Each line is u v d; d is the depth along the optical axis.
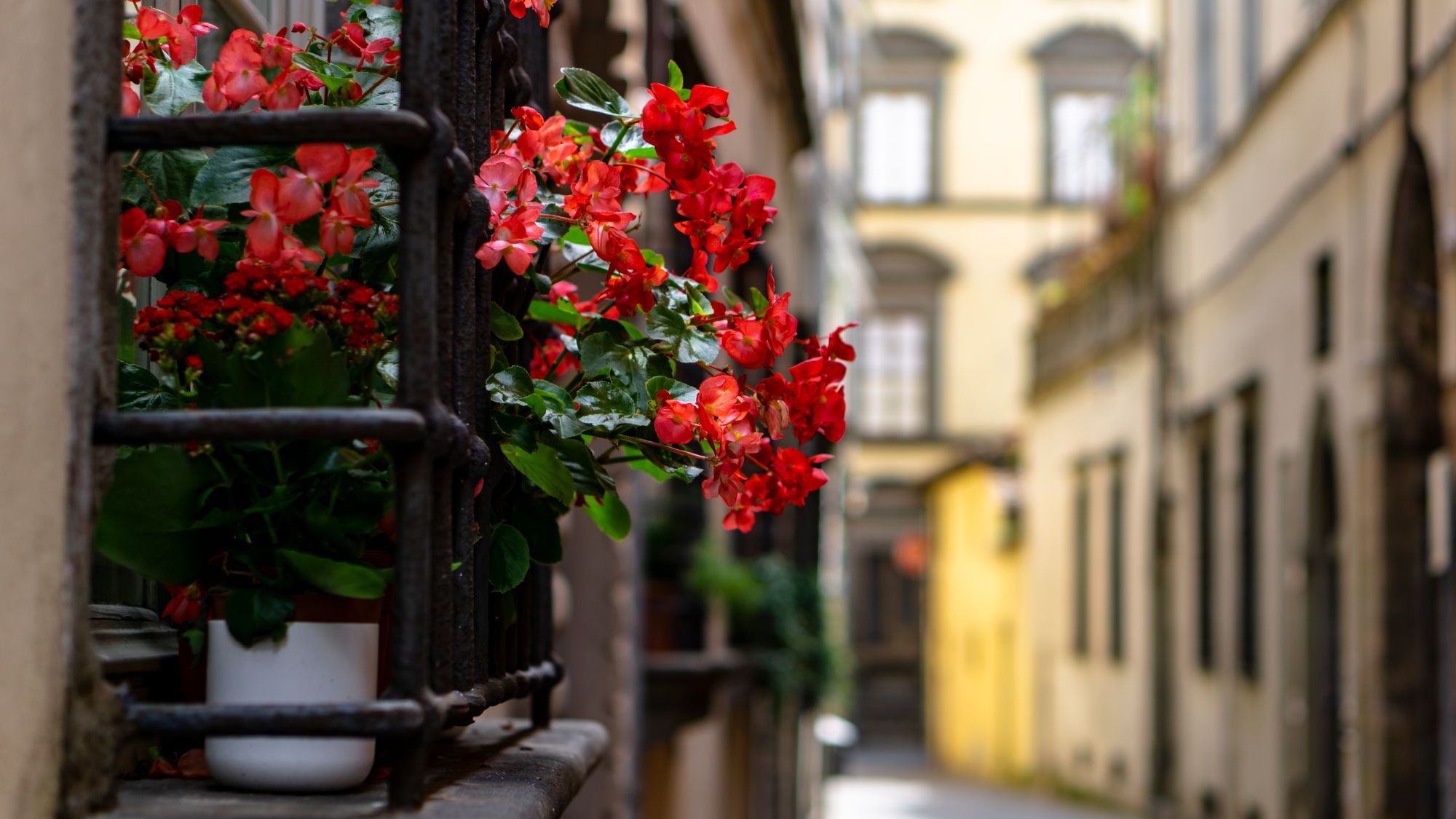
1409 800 10.90
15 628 1.78
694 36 9.72
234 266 2.29
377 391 2.25
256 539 2.09
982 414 36.03
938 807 26.48
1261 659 15.17
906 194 36.22
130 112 2.32
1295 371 13.91
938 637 38.09
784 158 16.70
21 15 1.78
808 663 15.72
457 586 2.23
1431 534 10.73
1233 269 16.23
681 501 11.27
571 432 2.41
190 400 2.12
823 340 2.54
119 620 2.31
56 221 1.81
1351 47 12.08
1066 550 25.69
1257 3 15.23
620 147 2.60
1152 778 20.03
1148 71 20.47
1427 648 10.82
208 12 3.10
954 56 36.16
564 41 6.79
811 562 17.52
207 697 2.09
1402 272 10.93
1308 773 13.53
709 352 2.49
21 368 1.78
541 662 3.13
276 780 2.04
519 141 2.48
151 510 2.04
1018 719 29.77
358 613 2.09
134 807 1.88
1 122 1.76
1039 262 35.81
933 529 38.56
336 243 2.11
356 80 2.54
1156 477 19.78
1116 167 22.06
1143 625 20.64
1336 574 13.16
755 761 15.52
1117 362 22.05
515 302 2.65
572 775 2.64
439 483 2.06
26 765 1.77
